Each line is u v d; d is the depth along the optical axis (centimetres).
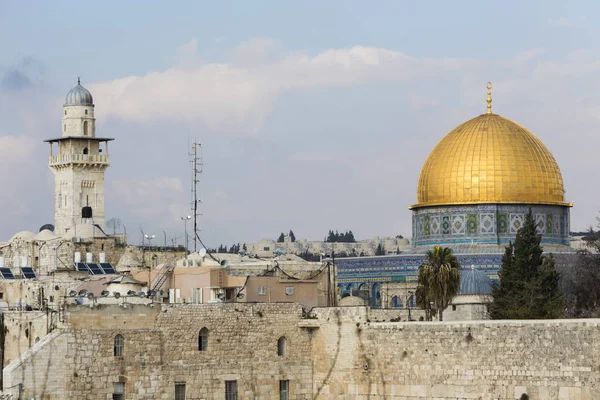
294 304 16575
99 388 15275
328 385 16350
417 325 15612
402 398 15688
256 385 16225
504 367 14900
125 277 16612
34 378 14900
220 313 16112
